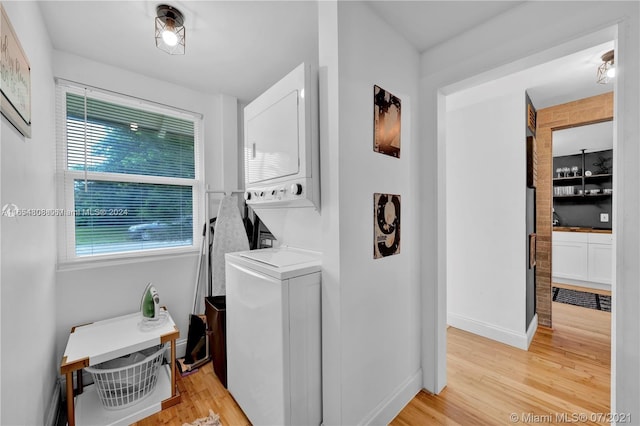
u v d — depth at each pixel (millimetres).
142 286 2160
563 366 2135
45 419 1436
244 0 1425
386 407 1578
